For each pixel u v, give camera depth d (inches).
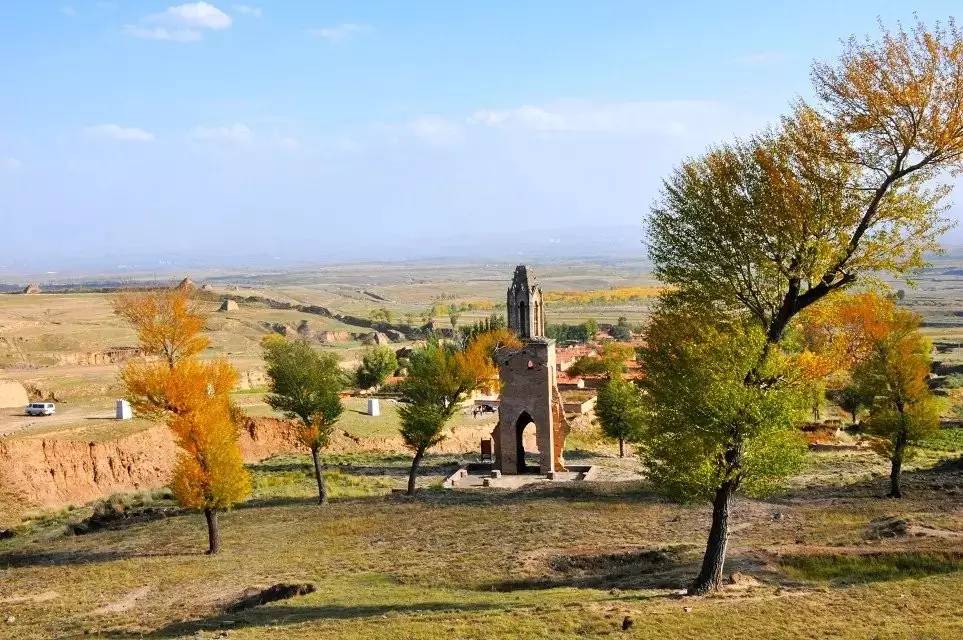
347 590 1371.8
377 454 3447.3
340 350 6825.8
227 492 1775.3
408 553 1647.4
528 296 2741.1
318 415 2315.5
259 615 1245.7
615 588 1286.9
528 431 4018.2
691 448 1173.1
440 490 2452.0
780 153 1195.3
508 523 1854.1
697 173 1282.0
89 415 3339.1
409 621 1102.4
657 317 1350.9
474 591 1336.1
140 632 1225.4
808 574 1306.6
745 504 1980.8
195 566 1649.9
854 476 2544.3
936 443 3339.1
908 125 1106.7
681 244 1283.2
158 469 2994.6
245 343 6397.6
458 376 2405.3
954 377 5113.2
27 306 7214.6
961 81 1067.9
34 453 2655.0
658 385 1268.5
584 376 5172.2
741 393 1144.8
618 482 2380.7
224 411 1851.6
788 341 1278.3
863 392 2167.8
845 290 1244.5
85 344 5408.5
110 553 1840.6
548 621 1049.5
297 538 1863.9
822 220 1167.6
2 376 4136.3
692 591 1200.8
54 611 1391.5
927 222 1144.8
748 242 1208.2
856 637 939.3
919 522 1546.5
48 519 2409.0
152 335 1920.5
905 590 1139.9
